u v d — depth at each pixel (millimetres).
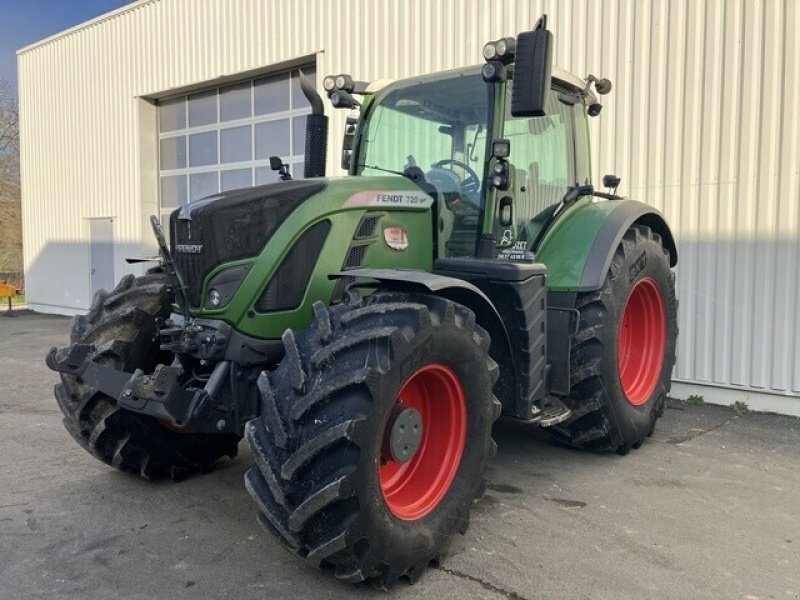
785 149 5402
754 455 4387
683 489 3744
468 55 7379
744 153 5598
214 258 2965
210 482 3861
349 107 4215
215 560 2908
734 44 5594
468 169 3637
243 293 2945
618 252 4133
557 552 2973
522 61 2994
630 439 4250
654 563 2869
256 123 10641
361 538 2428
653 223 4742
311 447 2346
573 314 3855
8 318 13336
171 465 3818
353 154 4152
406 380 2553
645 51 6051
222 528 3236
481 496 3037
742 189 5625
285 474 2379
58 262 13945
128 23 11914
